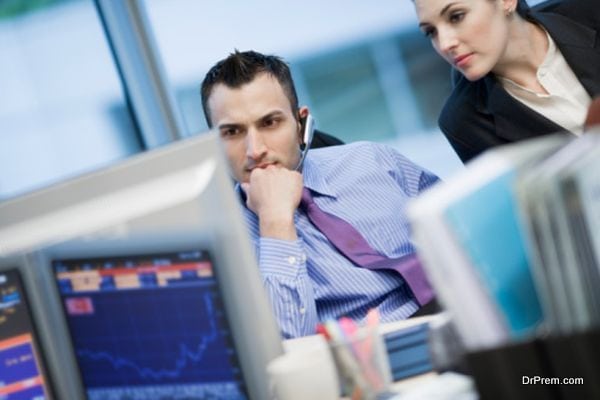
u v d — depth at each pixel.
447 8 3.25
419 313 2.65
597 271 1.49
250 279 1.87
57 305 1.91
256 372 1.88
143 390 1.92
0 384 1.88
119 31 5.25
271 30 5.76
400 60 6.41
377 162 3.22
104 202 1.88
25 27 5.33
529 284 1.60
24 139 5.40
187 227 1.84
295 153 2.99
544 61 3.43
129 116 5.36
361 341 1.92
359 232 2.97
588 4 3.49
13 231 1.92
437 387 1.80
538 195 1.46
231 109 2.92
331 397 1.89
